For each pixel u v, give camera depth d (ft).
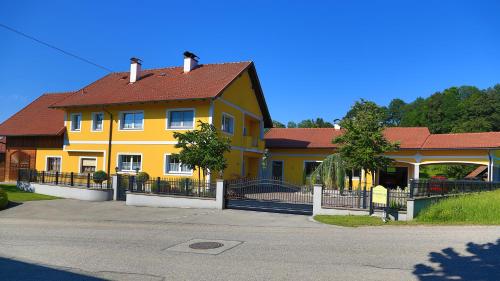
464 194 58.65
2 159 125.80
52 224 49.24
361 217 48.03
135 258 30.60
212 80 89.61
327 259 28.81
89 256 31.55
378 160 79.00
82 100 98.63
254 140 103.55
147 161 89.04
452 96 247.91
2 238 40.01
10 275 26.43
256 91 105.81
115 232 42.78
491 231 37.11
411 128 113.19
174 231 42.73
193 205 62.18
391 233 37.70
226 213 56.34
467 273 24.72
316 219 48.29
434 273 24.84
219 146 66.59
